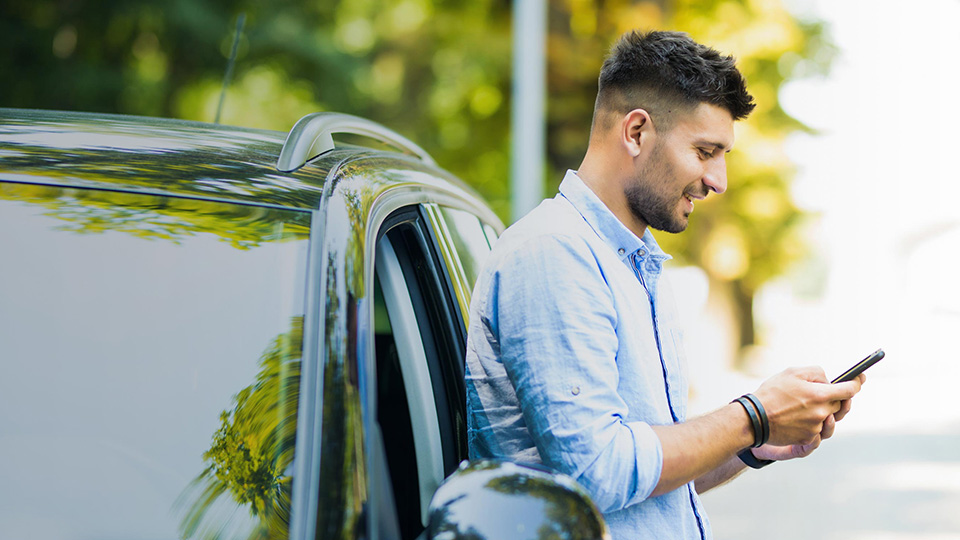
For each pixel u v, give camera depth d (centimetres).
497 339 204
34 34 1320
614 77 212
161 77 1424
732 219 1933
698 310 2198
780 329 3631
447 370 231
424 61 1620
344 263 179
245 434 165
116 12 1358
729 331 2234
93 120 229
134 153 203
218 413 169
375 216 201
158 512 163
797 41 1789
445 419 224
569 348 192
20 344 174
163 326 176
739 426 197
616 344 198
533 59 886
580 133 1194
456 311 239
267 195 192
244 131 236
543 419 191
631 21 1195
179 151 206
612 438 188
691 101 207
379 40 1634
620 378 202
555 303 194
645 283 212
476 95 1586
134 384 172
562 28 1195
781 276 2141
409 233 234
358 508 154
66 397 171
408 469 216
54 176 192
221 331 175
